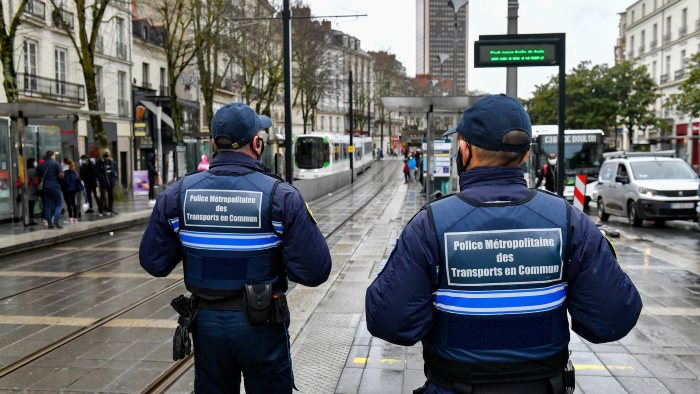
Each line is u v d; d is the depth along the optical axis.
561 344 1.95
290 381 2.80
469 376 1.90
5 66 15.69
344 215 17.28
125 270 8.97
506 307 1.91
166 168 32.72
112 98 33.62
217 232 2.68
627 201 14.94
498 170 2.01
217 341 2.64
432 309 1.97
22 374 4.53
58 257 10.33
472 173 2.04
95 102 20.64
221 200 2.70
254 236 2.68
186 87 41.75
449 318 1.93
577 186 12.10
